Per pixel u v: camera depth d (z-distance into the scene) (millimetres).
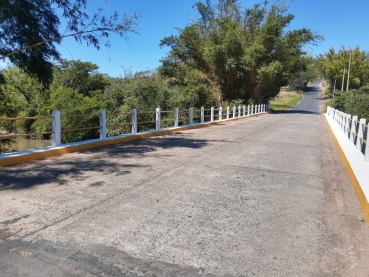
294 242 3549
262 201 4902
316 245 3486
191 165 7355
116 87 28953
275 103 70875
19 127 28234
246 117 29438
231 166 7340
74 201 4727
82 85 34031
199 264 3051
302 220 4184
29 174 6324
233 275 2879
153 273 2881
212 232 3754
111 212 4309
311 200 5023
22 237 3535
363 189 5027
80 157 8234
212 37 34500
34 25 8938
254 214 4352
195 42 34719
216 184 5777
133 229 3785
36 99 27266
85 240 3482
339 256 3258
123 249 3301
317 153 9625
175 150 9500
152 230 3768
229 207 4598
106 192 5184
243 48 33281
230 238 3609
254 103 37438
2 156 7191
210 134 14273
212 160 7992
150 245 3400
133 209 4438
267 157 8602
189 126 17125
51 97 24266
